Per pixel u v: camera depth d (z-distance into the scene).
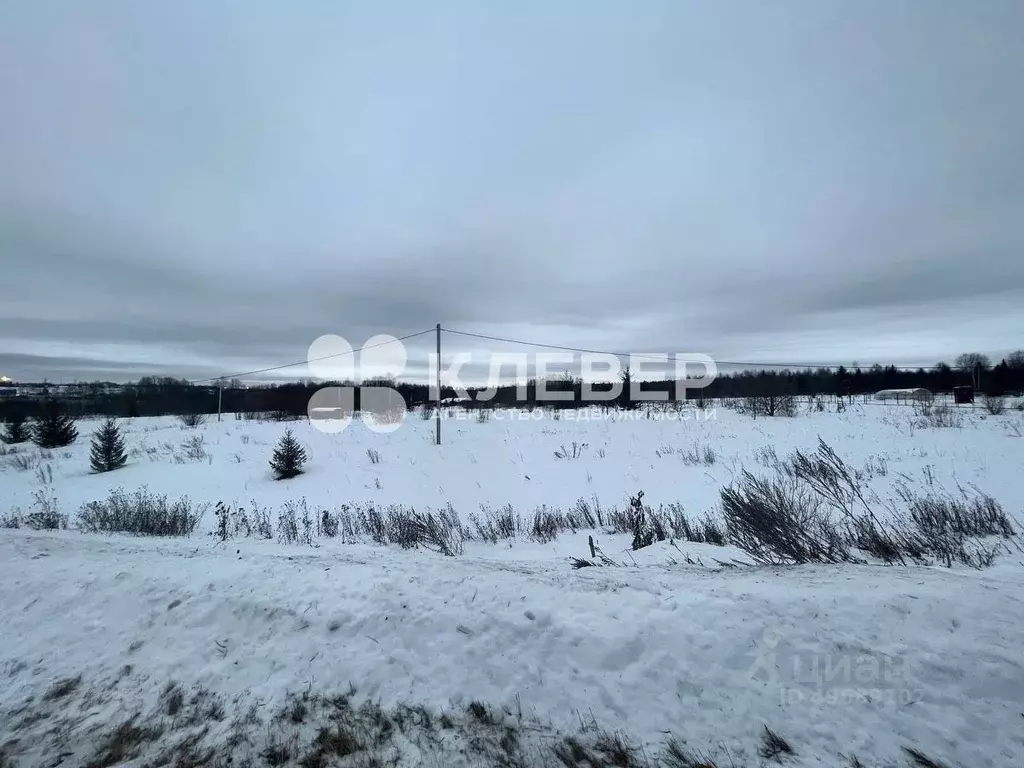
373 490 13.73
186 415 34.03
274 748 2.73
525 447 19.11
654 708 2.84
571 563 5.55
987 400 22.84
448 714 2.91
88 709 3.11
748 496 6.91
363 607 3.83
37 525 9.77
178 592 4.29
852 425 19.64
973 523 6.88
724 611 3.37
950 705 2.62
